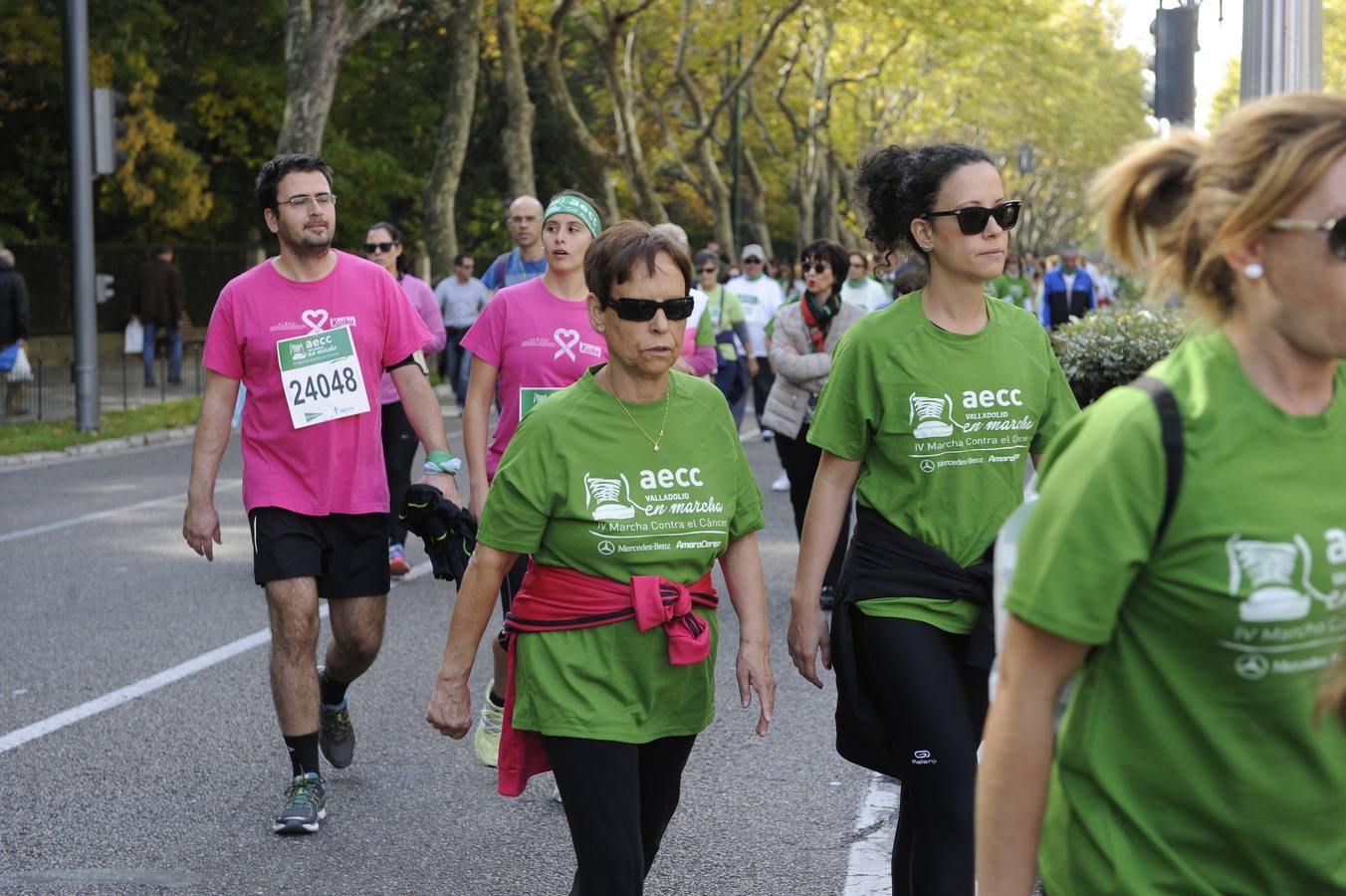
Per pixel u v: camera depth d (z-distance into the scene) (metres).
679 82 38.50
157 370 28.81
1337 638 1.98
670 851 4.99
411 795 5.54
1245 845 2.03
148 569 9.80
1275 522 1.94
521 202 6.92
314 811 5.16
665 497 3.57
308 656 5.22
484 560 3.58
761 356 15.07
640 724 3.53
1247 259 1.92
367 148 38.62
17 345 20.06
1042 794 2.05
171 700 6.75
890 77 44.38
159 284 25.22
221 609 8.59
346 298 5.34
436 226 29.17
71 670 7.25
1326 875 2.04
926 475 3.69
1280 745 2.00
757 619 3.78
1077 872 2.08
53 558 10.25
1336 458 1.97
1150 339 9.11
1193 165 2.01
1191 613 1.96
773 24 35.28
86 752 6.02
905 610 3.63
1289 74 8.86
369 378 5.34
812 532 3.84
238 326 5.26
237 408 6.15
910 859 3.70
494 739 5.69
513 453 3.56
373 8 23.23
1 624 8.23
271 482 5.22
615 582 3.55
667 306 3.52
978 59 45.47
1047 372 3.81
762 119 45.78
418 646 7.71
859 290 11.56
